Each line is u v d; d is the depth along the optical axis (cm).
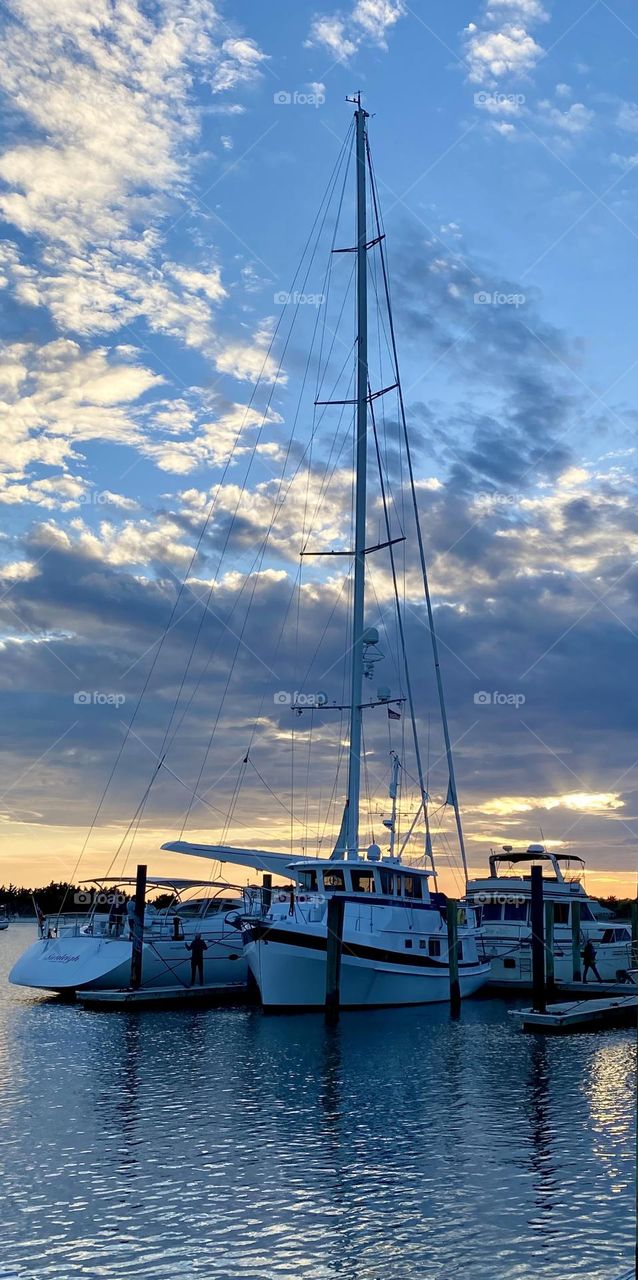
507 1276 1443
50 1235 1599
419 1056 3144
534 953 4016
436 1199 1744
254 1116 2327
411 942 4306
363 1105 2441
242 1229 1617
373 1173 1886
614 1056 3159
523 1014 3756
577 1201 1730
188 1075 2825
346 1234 1595
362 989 4147
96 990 4491
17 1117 2323
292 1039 3472
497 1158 1980
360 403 4750
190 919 4859
